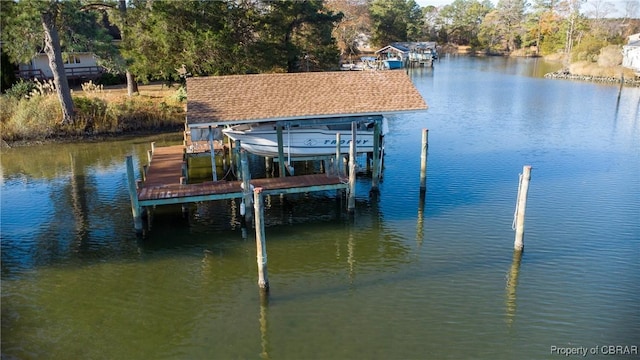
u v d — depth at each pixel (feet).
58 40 100.99
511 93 173.37
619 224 59.11
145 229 59.00
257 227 43.57
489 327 40.14
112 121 108.06
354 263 51.08
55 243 55.62
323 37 150.00
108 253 53.31
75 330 40.19
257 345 38.24
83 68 150.00
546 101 154.81
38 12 87.86
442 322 40.88
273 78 71.00
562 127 116.47
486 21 422.82
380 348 37.70
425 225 60.03
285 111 64.75
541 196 69.00
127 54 108.68
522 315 41.68
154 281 47.80
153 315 42.32
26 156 92.32
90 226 60.13
